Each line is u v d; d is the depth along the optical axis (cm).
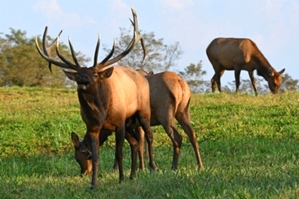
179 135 3145
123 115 2614
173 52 10881
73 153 3931
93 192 2431
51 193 2461
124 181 2611
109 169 3234
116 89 2578
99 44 2461
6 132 4453
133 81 2745
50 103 6100
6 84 12044
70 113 5284
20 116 5219
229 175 2467
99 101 2483
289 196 2008
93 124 2519
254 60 6300
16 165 3372
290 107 4966
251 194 2069
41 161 3556
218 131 4291
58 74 12056
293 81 10725
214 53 6462
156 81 3167
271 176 2388
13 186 2659
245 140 3950
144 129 2842
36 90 7294
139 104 2780
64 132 4431
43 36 2636
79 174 3117
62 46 11688
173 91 3134
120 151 2631
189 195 2148
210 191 2153
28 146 4141
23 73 11925
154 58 10700
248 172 2528
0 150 4056
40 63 12025
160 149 3884
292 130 4225
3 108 5916
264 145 3762
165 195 2234
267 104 5184
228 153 3650
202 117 4762
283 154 3275
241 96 5691
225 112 4938
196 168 2794
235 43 6334
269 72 6262
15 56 11962
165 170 2816
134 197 2259
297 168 2583
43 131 4481
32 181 2775
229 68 6444
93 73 2428
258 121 4503
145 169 3025
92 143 2539
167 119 3139
